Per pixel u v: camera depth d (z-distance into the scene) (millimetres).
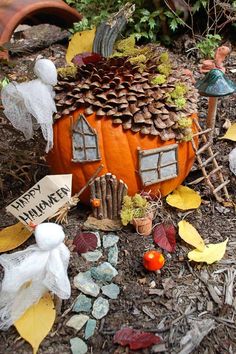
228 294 620
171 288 627
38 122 623
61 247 552
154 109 643
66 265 561
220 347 567
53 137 672
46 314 582
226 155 821
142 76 652
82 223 708
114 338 566
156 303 611
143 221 673
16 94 627
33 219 608
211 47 1075
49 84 635
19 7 1065
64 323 589
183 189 737
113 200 683
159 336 572
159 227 682
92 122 642
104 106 638
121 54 690
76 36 772
